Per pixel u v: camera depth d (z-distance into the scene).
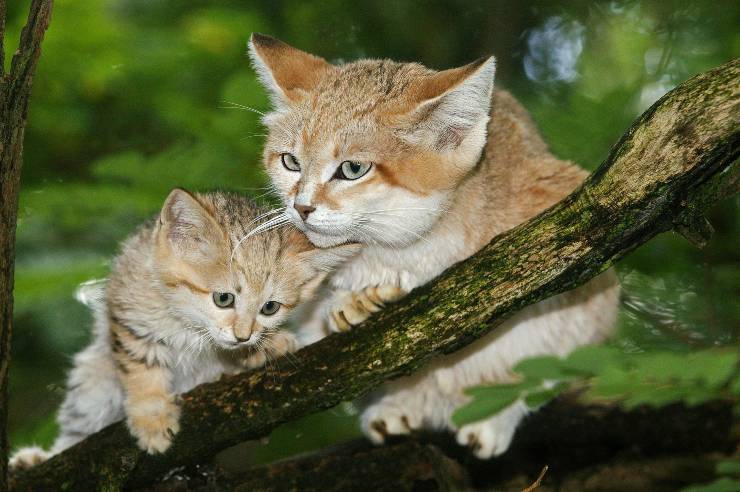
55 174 15.69
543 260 7.66
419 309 8.11
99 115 16.08
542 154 10.85
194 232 9.71
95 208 12.50
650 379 6.75
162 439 8.71
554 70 17.09
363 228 9.40
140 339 9.59
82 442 8.91
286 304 10.02
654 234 7.50
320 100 9.78
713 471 9.75
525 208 10.03
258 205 10.66
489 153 10.14
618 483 9.98
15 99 7.23
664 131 7.00
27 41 7.27
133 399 9.13
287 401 8.48
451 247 9.61
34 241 13.08
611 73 16.97
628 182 7.16
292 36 17.33
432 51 17.12
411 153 9.24
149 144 15.94
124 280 9.85
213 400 8.70
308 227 9.41
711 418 9.80
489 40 16.52
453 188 9.37
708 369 6.45
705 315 12.37
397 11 16.59
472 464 10.23
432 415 10.48
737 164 7.20
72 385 10.73
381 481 9.44
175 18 17.12
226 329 9.63
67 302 12.89
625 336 12.05
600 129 13.05
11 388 14.37
